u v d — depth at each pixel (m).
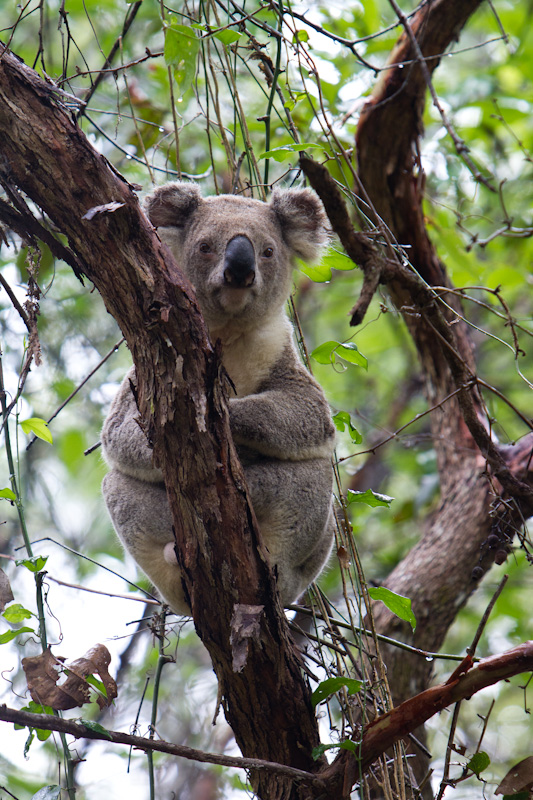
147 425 6.38
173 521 6.61
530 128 16.11
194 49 7.65
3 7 14.40
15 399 7.41
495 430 14.64
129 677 14.01
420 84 10.62
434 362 11.72
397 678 10.22
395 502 14.82
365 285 6.27
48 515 15.28
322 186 5.89
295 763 7.14
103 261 6.21
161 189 9.29
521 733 14.59
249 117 13.46
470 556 10.75
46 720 5.86
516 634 14.45
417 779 9.69
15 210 6.74
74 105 7.11
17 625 9.95
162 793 13.20
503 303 7.57
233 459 6.43
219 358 6.14
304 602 9.62
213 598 6.61
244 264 8.60
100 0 13.96
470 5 10.36
